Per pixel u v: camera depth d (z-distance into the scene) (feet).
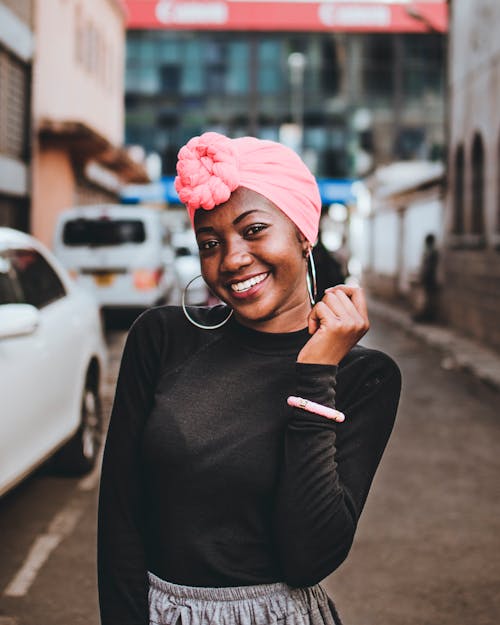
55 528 16.01
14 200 52.34
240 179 5.25
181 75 150.41
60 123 54.95
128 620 5.48
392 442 23.36
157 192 146.20
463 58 50.26
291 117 150.92
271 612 5.26
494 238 42.52
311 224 5.47
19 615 12.32
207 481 5.24
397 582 13.62
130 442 5.68
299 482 5.00
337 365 5.17
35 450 15.52
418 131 151.53
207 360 5.55
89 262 44.47
